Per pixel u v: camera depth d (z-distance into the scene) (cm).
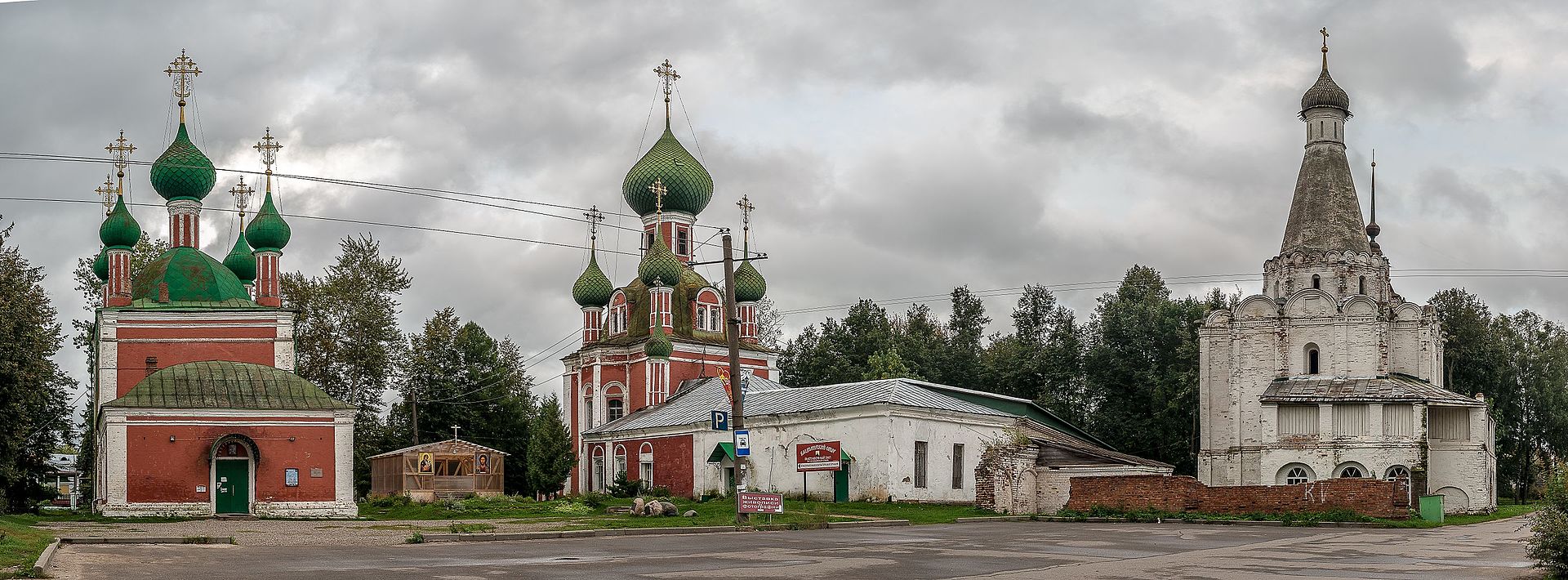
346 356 8669
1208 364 6694
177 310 5978
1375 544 3316
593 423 8519
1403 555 2939
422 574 2336
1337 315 6312
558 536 3469
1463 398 5938
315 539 3388
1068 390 9019
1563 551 2391
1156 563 2677
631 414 7956
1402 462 5875
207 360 5934
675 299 8575
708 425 6594
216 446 5075
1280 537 3659
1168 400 8150
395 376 9050
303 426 5234
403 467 7075
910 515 4997
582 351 8694
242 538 3422
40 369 4859
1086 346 9069
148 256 8538
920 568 2534
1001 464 5528
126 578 2223
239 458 5162
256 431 5169
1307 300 6394
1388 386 6088
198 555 2753
